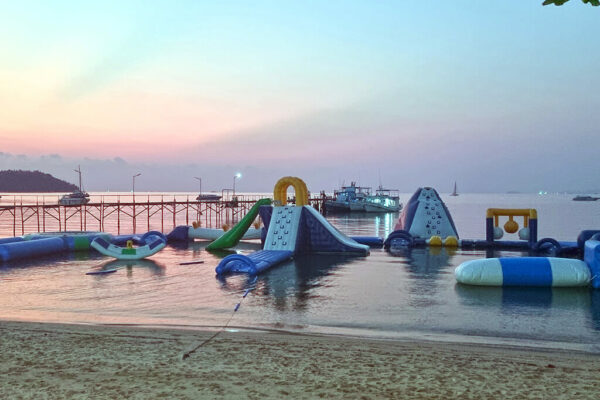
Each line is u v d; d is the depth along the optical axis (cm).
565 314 1187
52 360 727
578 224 6475
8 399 574
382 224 6600
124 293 1442
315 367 697
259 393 594
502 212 2639
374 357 752
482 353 796
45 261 2141
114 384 624
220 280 1672
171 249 2664
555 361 747
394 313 1196
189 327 1018
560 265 1521
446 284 1595
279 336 904
